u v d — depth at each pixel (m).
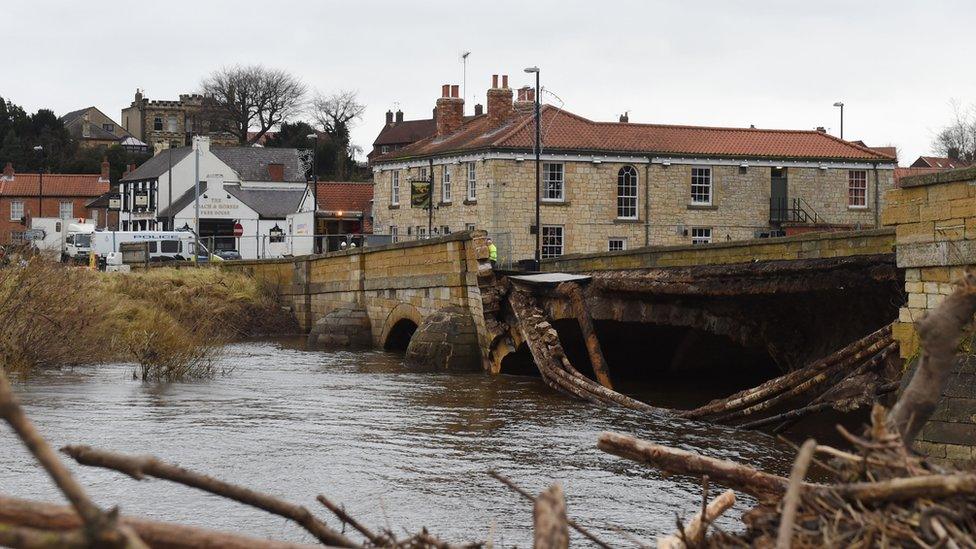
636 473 14.83
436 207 57.56
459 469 15.02
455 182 55.91
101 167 110.44
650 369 29.86
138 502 12.41
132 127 144.75
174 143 141.88
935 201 14.11
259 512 12.07
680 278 21.56
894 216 14.72
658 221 54.53
